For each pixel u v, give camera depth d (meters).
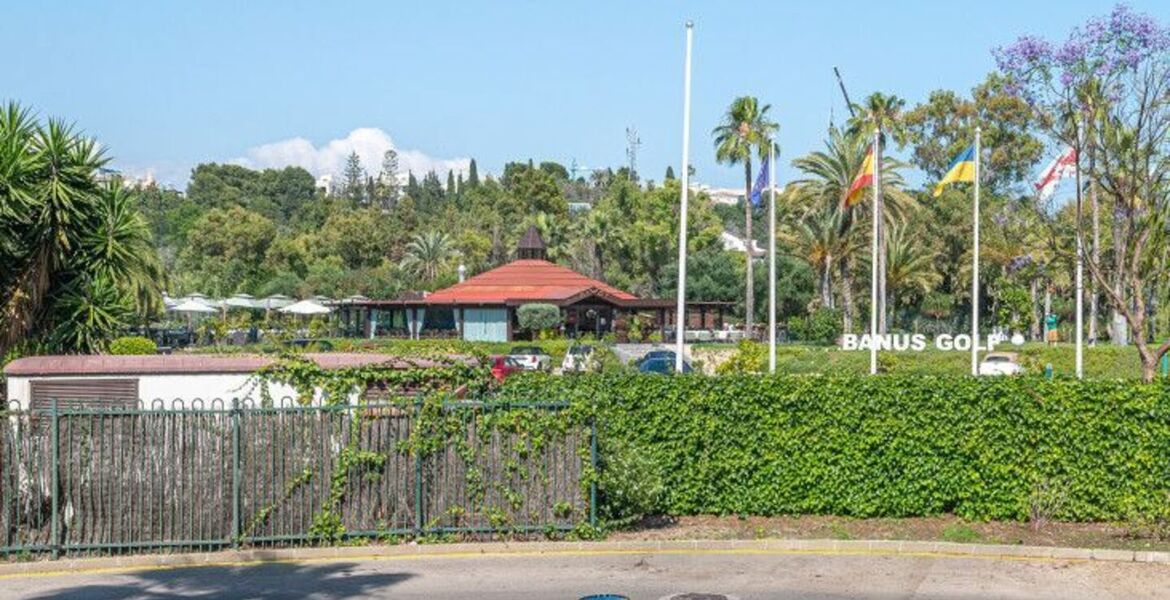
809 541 17.56
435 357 19.09
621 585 15.24
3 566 16.09
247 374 18.52
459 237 122.12
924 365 49.44
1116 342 59.66
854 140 66.94
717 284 90.06
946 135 85.88
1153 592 14.90
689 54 28.28
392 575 15.88
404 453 17.64
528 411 17.88
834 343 67.94
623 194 117.31
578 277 73.12
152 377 18.42
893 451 19.14
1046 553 17.05
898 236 71.38
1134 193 26.06
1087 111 26.73
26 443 16.75
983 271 81.94
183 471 17.02
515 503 17.81
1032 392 18.89
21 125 23.75
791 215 80.75
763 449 19.30
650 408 19.25
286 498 17.30
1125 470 18.61
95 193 24.53
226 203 176.00
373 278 101.75
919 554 17.23
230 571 16.14
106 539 16.80
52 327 24.56
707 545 17.53
